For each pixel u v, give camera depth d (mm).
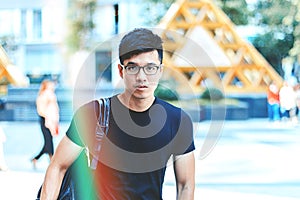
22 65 32188
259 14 28656
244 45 19031
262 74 19047
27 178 7055
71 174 2189
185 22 17688
